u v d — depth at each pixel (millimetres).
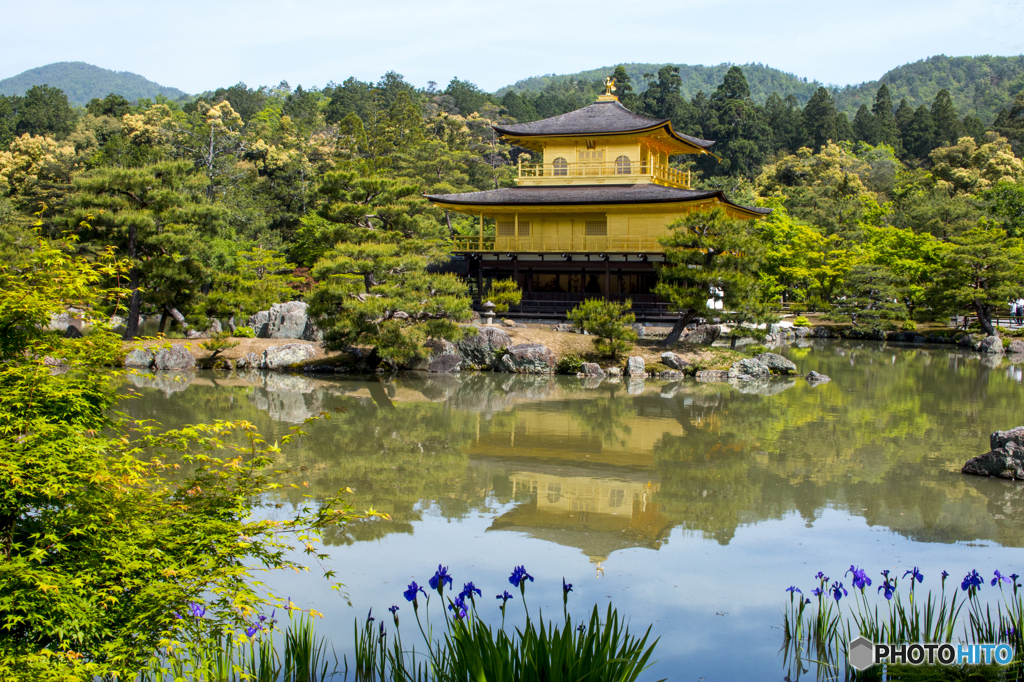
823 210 87750
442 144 101188
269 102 191000
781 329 61844
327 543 15750
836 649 10773
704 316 43531
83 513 8234
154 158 94062
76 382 8719
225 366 41531
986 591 13109
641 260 55500
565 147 59844
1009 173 114125
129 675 7586
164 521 8898
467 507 18469
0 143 129875
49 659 7363
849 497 19344
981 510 18234
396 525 17016
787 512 18109
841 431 27531
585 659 7398
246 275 57031
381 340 39000
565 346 43938
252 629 9391
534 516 17781
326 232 50594
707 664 10664
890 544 15844
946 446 25188
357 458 23344
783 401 33812
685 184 67188
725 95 163250
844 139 157875
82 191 42750
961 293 55438
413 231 54062
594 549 15539
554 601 12938
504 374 41688
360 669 9812
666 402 33469
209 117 112750
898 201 109625
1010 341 54656
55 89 145250
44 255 9117
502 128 58906
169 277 42844
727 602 12914
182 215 43094
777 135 163000
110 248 9891
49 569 7641
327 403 32219
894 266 66938
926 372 43344
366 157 110000
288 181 99750
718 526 17109
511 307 56094
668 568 14523
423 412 30797
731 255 42625
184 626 8195
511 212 57438
